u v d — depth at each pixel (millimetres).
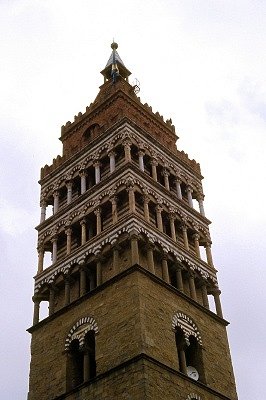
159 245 60062
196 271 62938
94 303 56719
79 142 74875
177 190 69312
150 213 63625
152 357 50219
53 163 73938
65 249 64938
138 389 48344
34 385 56688
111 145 67938
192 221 67562
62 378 55062
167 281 58094
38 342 59375
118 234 59250
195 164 74938
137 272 55094
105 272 58969
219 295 63625
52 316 59719
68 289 60875
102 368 52156
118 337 52688
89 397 51219
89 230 64312
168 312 55594
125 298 54438
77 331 56625
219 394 54688
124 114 69375
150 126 74938
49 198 71312
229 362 58844
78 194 69250
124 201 62844
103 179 65188
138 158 67125
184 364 54125
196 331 57531
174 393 50312
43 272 64000
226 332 61062
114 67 82500
